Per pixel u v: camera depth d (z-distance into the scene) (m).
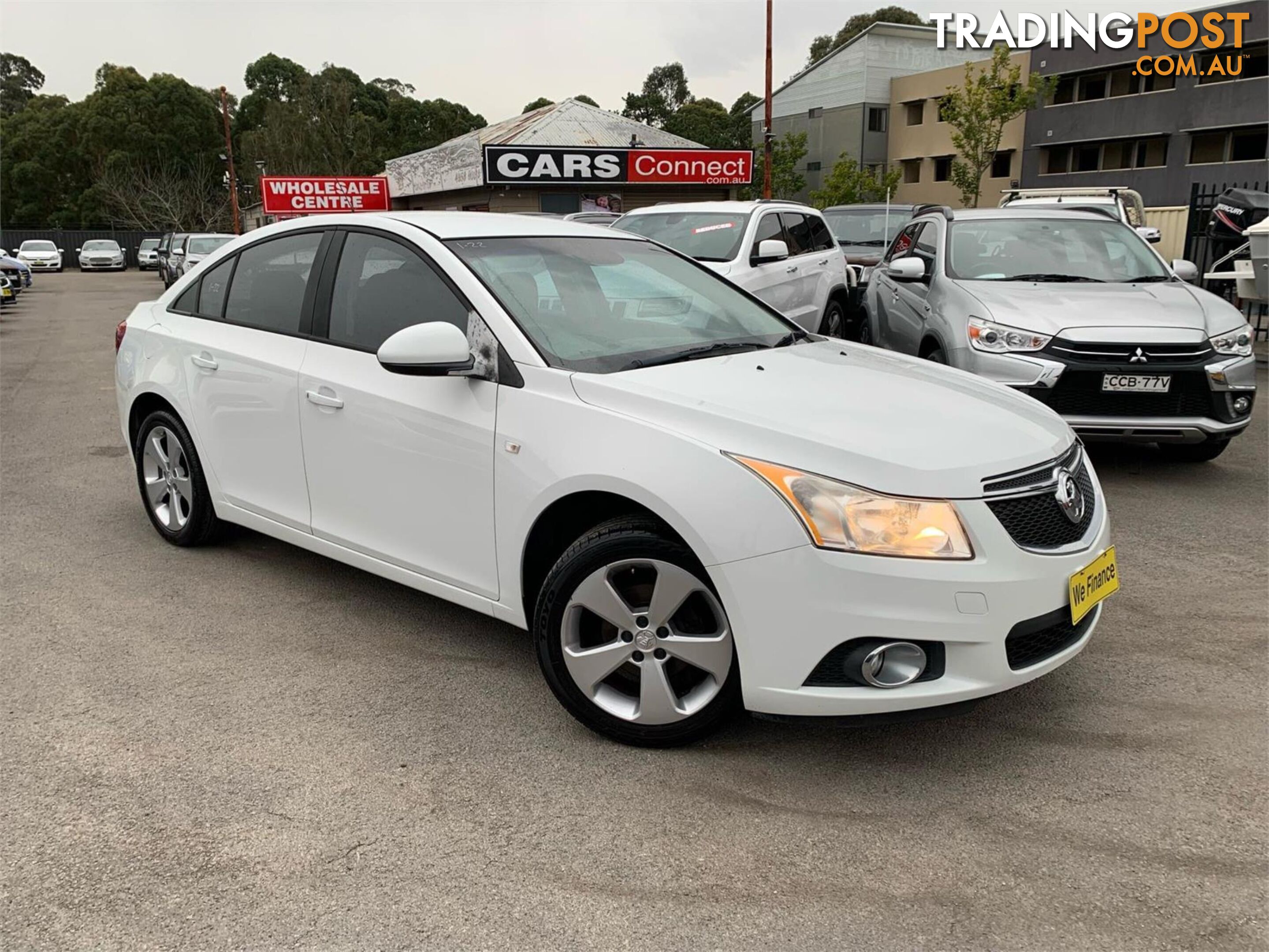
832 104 51.22
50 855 2.43
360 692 3.30
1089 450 6.88
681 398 2.84
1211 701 3.22
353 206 29.30
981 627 2.52
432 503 3.29
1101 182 42.03
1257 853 2.43
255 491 4.08
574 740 2.99
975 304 6.16
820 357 3.55
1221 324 5.77
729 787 2.73
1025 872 2.37
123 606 4.04
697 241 8.52
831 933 2.17
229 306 4.26
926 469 2.58
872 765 2.85
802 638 2.54
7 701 3.22
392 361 3.00
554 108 31.25
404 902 2.27
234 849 2.46
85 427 8.05
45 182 69.94
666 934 2.17
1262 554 4.69
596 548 2.79
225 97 41.88
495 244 3.60
